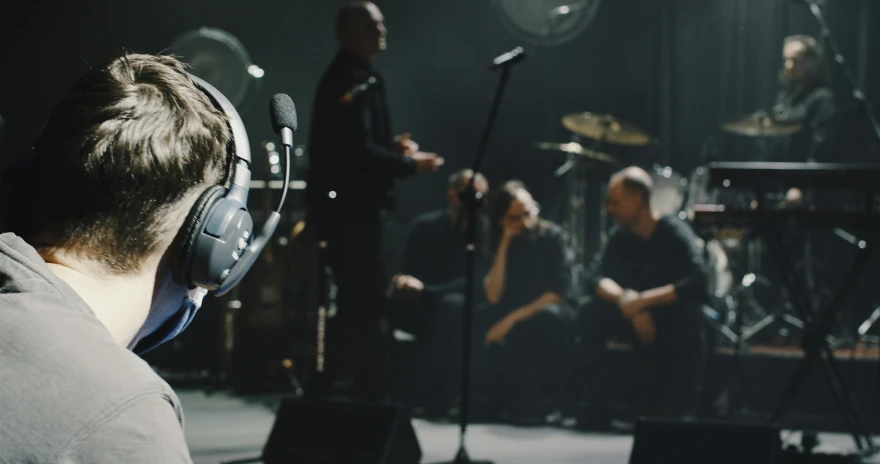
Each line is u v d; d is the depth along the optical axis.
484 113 7.22
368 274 3.68
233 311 5.20
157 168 0.76
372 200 3.67
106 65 0.82
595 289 4.35
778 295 5.65
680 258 4.26
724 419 4.34
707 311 4.57
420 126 7.34
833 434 4.06
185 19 7.29
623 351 4.32
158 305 0.82
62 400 0.64
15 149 7.06
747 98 6.97
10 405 0.63
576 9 6.40
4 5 7.03
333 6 7.35
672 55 6.98
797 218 3.43
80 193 0.75
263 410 4.40
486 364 4.44
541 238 4.50
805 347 3.48
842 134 5.49
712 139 7.00
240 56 5.57
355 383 3.74
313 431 2.90
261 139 7.41
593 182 6.01
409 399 4.52
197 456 3.27
